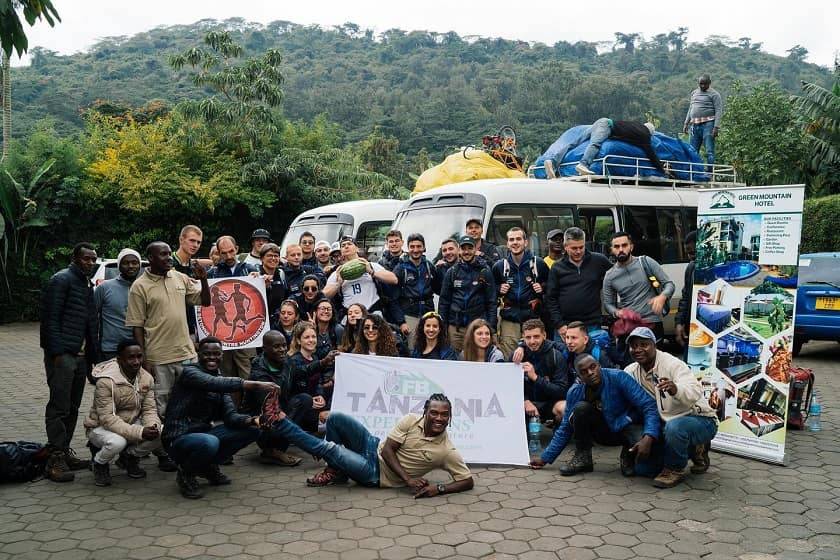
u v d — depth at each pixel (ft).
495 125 273.75
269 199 66.03
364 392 21.80
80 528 15.71
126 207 60.54
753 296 21.06
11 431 24.12
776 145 64.18
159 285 20.42
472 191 30.71
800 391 23.63
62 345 19.20
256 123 69.15
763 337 20.80
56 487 18.57
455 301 24.89
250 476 19.57
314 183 70.08
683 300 25.84
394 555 14.16
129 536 15.24
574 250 24.39
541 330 22.02
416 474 18.16
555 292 24.82
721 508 16.80
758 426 20.79
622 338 23.97
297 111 269.85
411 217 32.94
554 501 17.31
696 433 18.28
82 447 22.47
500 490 18.21
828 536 15.15
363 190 73.56
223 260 24.95
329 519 16.17
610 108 296.30
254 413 20.61
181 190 61.93
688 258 36.04
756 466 20.15
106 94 212.43
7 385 32.73
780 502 17.20
